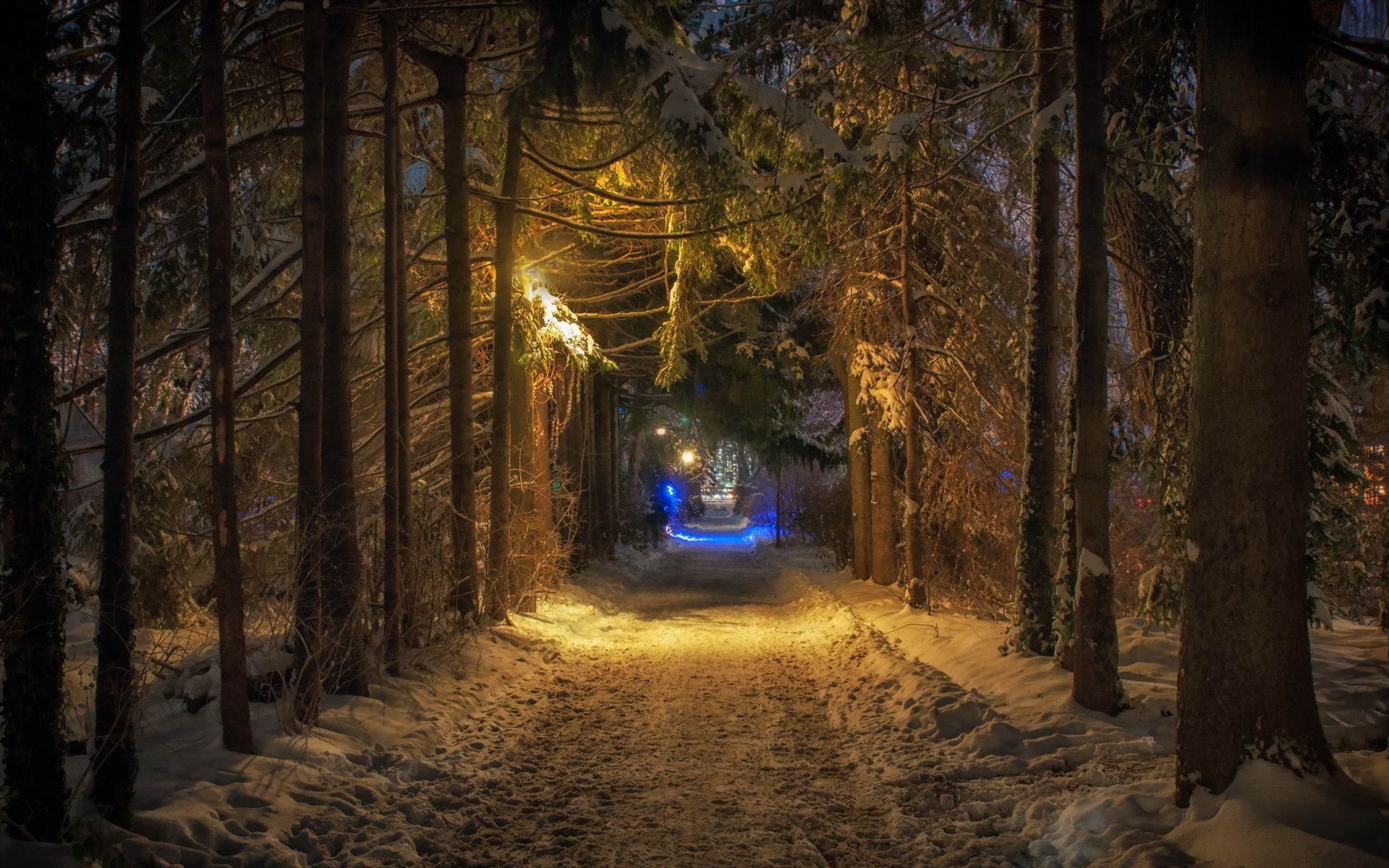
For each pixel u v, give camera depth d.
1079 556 7.43
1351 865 3.57
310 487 7.02
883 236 14.55
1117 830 4.50
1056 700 7.49
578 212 13.42
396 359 9.00
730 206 9.92
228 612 6.00
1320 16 7.09
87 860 3.99
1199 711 4.51
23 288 4.15
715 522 58.97
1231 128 4.43
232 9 9.26
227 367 5.86
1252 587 4.38
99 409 13.01
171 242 11.08
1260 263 4.38
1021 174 12.83
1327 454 8.44
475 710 8.35
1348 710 6.61
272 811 5.15
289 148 10.89
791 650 12.28
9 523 4.23
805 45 11.07
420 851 5.07
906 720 7.66
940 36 9.23
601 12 7.50
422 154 13.71
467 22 10.99
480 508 14.25
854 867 4.81
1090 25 7.10
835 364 19.11
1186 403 9.23
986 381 14.16
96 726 4.70
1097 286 7.27
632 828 5.43
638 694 9.45
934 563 14.41
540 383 16.44
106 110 8.27
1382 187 7.03
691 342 14.12
